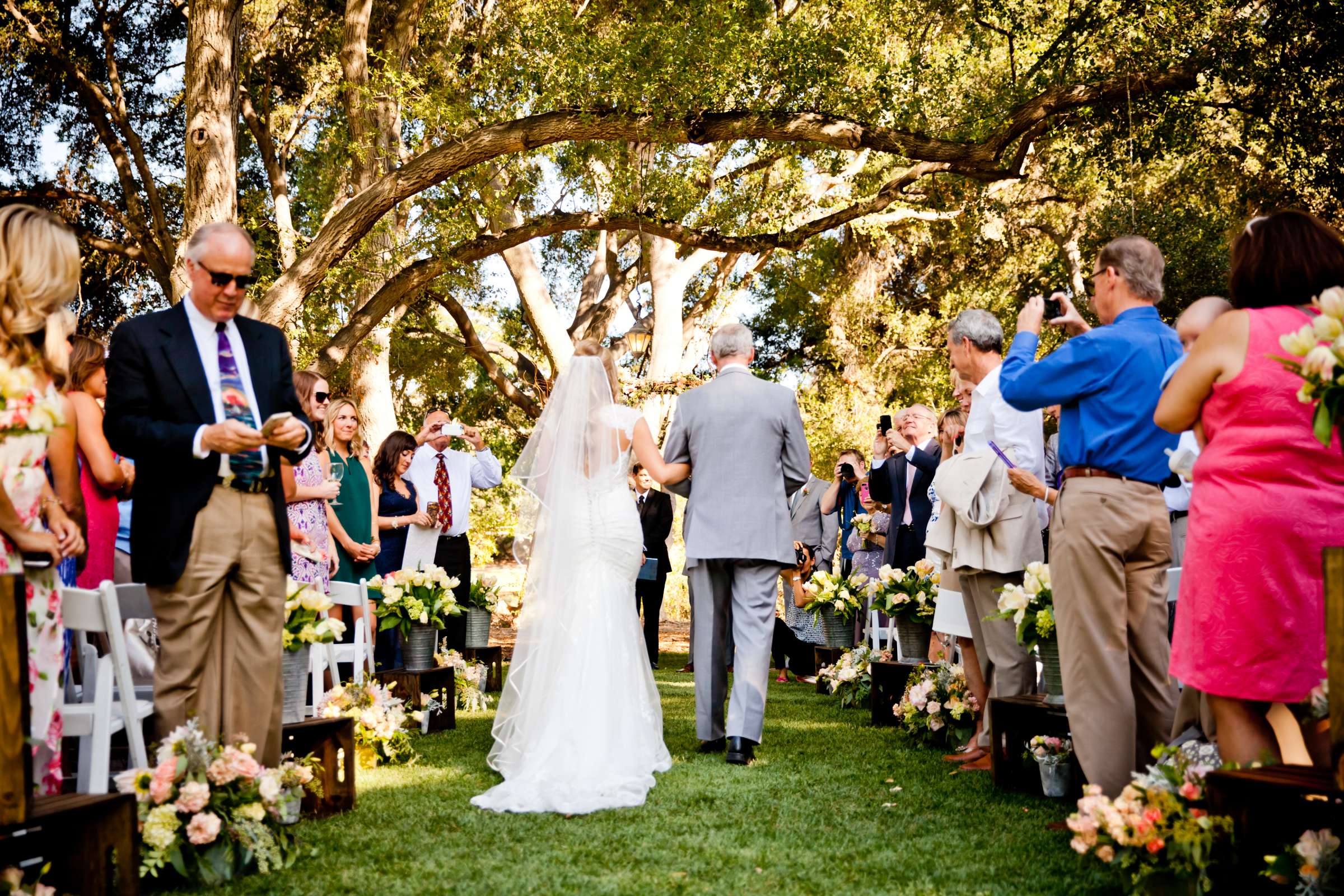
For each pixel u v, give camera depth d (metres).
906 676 6.30
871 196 16.98
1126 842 2.73
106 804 2.72
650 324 21.70
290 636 4.04
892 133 11.17
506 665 9.98
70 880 2.71
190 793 3.07
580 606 4.55
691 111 11.16
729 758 5.02
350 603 5.23
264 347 3.64
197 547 3.32
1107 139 11.78
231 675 3.47
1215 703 2.88
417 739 5.85
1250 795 2.59
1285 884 2.47
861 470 9.25
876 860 3.37
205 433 3.23
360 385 14.83
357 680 5.25
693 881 3.15
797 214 14.70
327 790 4.01
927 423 7.23
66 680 3.67
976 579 4.79
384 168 13.98
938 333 23.98
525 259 17.72
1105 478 3.51
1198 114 11.28
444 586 6.39
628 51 10.80
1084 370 3.52
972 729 5.35
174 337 3.42
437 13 15.05
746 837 3.64
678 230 13.40
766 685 5.18
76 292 3.07
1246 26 10.48
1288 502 2.74
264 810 3.24
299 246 14.81
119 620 3.15
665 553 10.95
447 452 8.23
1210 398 2.90
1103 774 3.41
